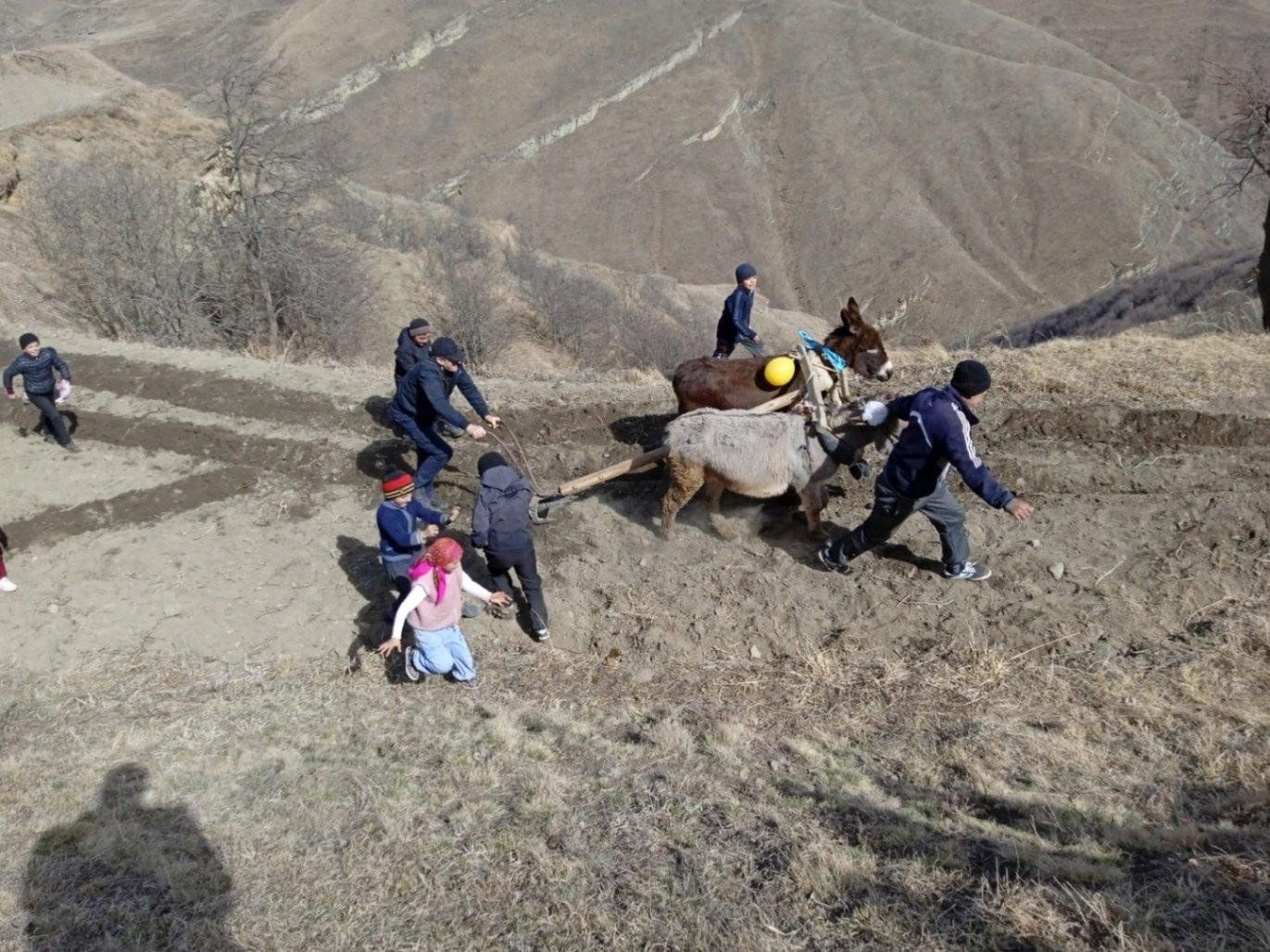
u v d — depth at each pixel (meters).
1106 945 4.37
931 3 140.25
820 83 122.06
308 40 129.88
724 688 7.36
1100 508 8.29
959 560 7.60
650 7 133.75
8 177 30.72
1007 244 98.31
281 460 10.63
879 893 4.94
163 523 9.91
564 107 120.88
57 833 6.13
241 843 5.96
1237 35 140.00
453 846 5.76
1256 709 6.32
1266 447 8.50
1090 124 109.38
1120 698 6.62
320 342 27.33
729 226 105.38
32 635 8.53
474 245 50.12
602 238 105.69
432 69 127.06
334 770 6.65
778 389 8.52
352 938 5.11
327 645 8.38
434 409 8.73
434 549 7.10
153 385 12.46
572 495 8.88
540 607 7.95
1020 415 9.26
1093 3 152.50
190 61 126.44
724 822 5.74
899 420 7.26
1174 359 10.47
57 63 42.34
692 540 8.71
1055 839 5.25
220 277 25.61
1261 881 4.66
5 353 14.02
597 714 7.21
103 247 24.61
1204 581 7.59
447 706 7.43
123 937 5.25
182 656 8.33
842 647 7.55
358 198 46.94
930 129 113.69
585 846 5.64
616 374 15.15
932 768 6.12
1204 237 95.50
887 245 99.69
